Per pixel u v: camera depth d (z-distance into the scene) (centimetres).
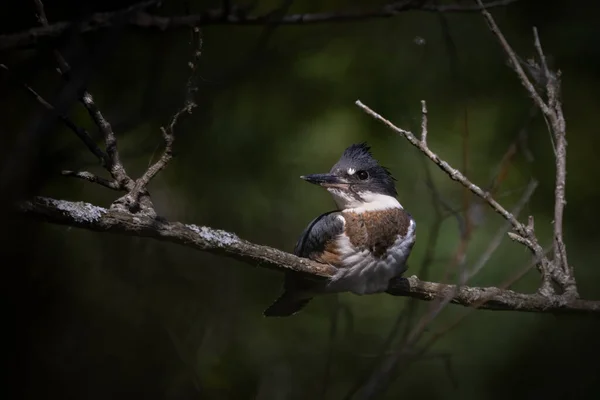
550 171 1045
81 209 495
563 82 1080
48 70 793
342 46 1090
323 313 1038
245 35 1041
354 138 1048
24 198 417
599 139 1066
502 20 1095
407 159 1045
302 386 989
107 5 771
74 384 954
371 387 464
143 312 1034
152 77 522
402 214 710
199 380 978
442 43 1088
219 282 1087
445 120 1058
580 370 942
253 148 1055
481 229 1004
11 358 924
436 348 982
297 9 1069
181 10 927
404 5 802
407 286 674
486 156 1047
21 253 862
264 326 1055
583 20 1091
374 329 998
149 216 524
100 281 1025
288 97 1067
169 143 543
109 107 965
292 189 1063
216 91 525
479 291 634
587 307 636
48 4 829
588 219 1038
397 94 1063
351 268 669
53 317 956
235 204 1060
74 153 438
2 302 905
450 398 967
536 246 640
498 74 1079
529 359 969
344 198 729
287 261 602
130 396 977
